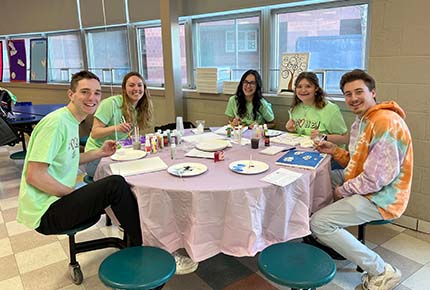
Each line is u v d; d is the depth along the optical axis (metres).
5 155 5.15
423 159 2.63
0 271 2.33
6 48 6.76
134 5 4.84
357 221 1.94
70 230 1.87
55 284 2.19
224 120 4.15
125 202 1.82
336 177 2.34
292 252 1.67
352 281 2.12
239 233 1.72
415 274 2.18
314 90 2.74
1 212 3.23
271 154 2.27
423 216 2.69
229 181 1.79
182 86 4.76
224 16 4.14
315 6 3.41
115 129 2.63
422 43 2.47
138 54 5.15
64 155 1.90
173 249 1.80
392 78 2.66
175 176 1.89
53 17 5.98
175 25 4.30
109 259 1.64
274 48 3.80
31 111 4.48
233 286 2.12
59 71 6.32
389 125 1.85
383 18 2.62
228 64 4.29
